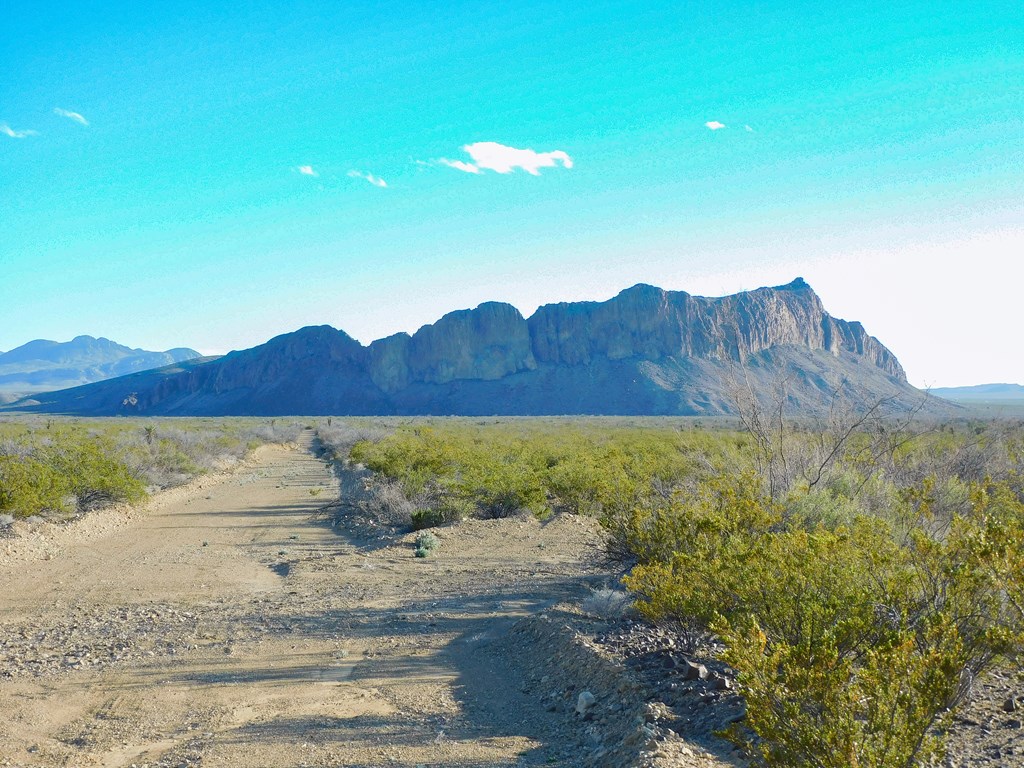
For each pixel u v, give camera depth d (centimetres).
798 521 948
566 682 756
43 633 1037
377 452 3148
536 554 1520
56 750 642
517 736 644
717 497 1035
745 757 520
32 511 1839
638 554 994
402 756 604
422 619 1060
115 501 2238
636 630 861
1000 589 561
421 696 755
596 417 13038
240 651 934
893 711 410
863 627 574
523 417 14300
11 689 806
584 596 1102
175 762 610
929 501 950
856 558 641
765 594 639
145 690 798
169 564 1530
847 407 1381
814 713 430
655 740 544
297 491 2977
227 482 3388
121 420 12344
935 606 577
